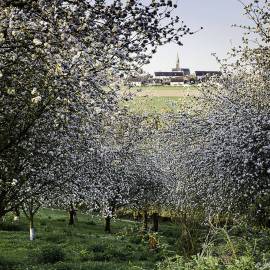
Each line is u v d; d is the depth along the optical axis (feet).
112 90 53.67
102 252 115.75
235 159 80.89
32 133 73.10
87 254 108.88
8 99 60.08
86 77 44.47
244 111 87.45
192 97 125.29
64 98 48.39
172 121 119.85
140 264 94.48
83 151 90.74
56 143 81.00
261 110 89.30
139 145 188.34
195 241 77.05
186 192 95.35
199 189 92.73
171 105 139.13
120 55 43.60
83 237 149.28
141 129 137.90
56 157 85.97
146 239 133.18
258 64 94.43
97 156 110.01
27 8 42.22
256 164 77.05
